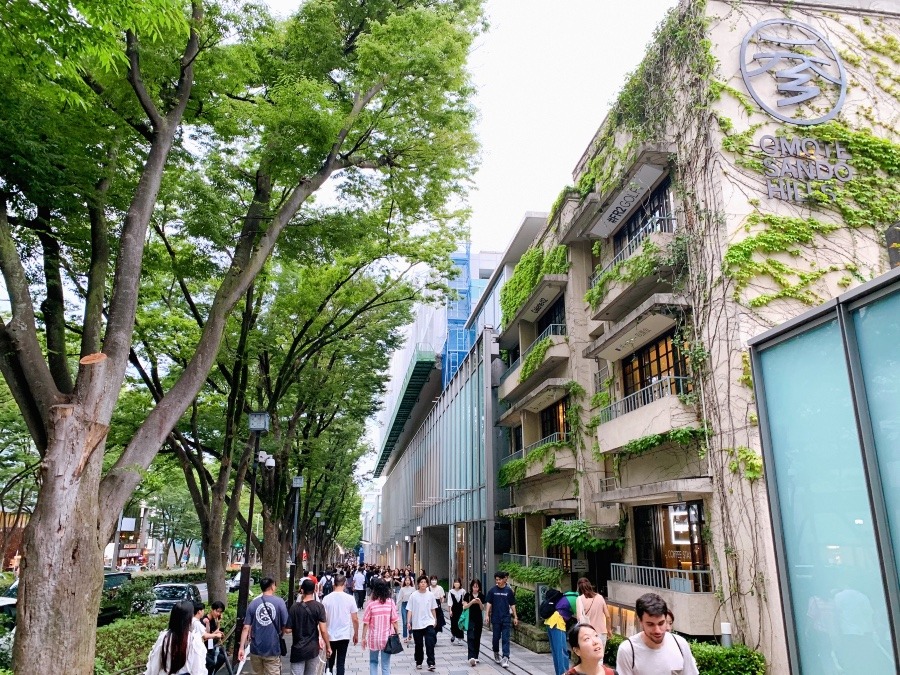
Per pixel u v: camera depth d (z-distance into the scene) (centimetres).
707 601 1155
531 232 2519
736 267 1212
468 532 2803
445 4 1181
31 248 930
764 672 1037
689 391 1306
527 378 2183
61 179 787
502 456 2572
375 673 962
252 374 2027
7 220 786
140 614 1786
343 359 2475
